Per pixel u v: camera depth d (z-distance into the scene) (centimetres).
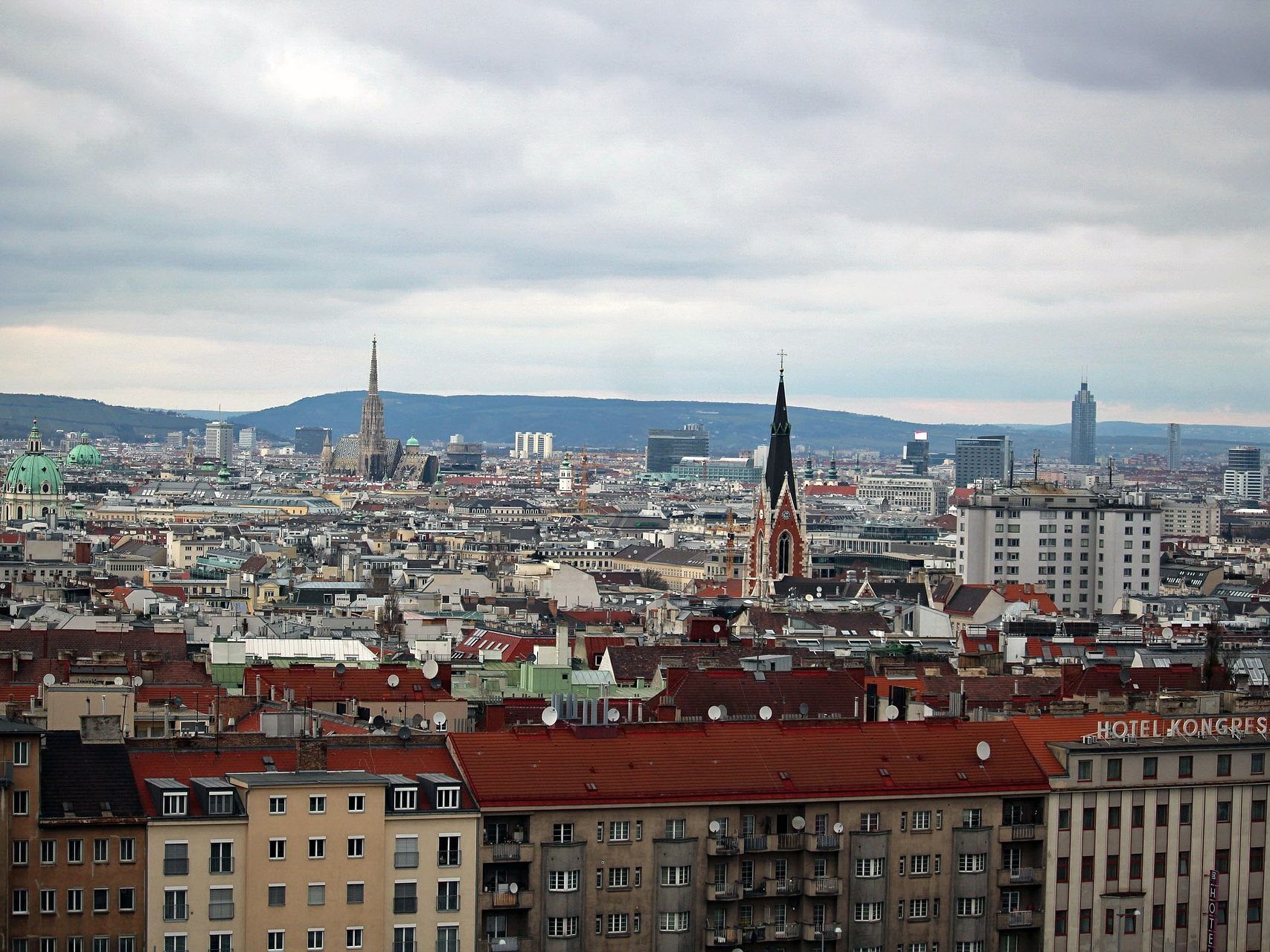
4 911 18125
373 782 19075
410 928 19225
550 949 19638
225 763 19712
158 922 18525
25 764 18362
